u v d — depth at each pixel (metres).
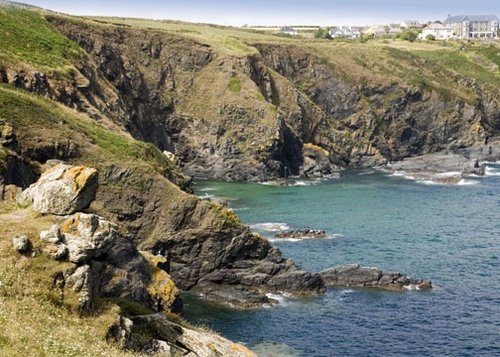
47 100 87.38
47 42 110.69
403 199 115.06
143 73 152.38
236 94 150.62
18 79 91.50
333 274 67.12
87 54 121.06
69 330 25.14
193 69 158.25
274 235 87.06
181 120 149.88
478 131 178.75
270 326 55.25
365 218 98.69
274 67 177.12
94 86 114.62
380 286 65.56
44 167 65.56
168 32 162.12
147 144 86.81
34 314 24.98
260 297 61.59
